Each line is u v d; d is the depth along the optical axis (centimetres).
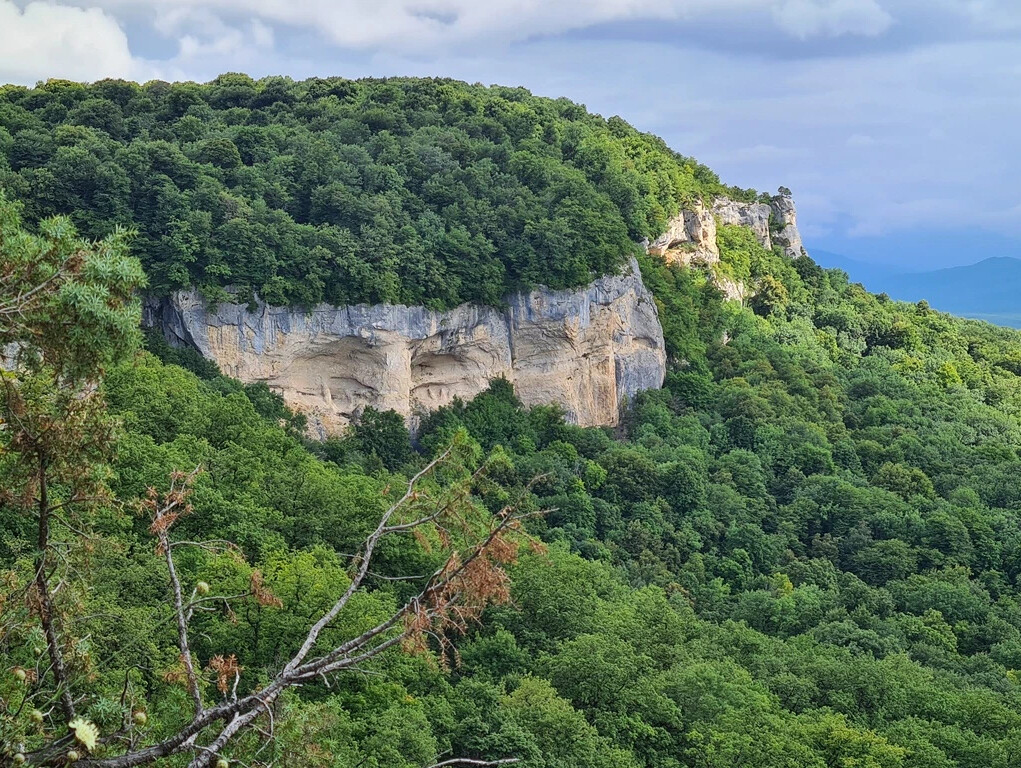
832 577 10050
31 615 1819
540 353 12019
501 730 4653
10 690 1817
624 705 5584
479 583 1680
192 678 1662
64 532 2147
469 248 11256
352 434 10312
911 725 5806
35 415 1762
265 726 1900
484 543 1706
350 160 11900
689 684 5934
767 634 8588
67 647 1909
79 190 9931
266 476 6538
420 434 11069
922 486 12188
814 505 11400
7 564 3416
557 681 5675
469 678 5478
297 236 10344
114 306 1825
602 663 5662
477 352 11494
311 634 1706
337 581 4922
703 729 5575
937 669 7438
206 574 4656
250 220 10131
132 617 3284
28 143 10200
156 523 1822
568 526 9881
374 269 10494
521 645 6209
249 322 9881
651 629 6900
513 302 11712
